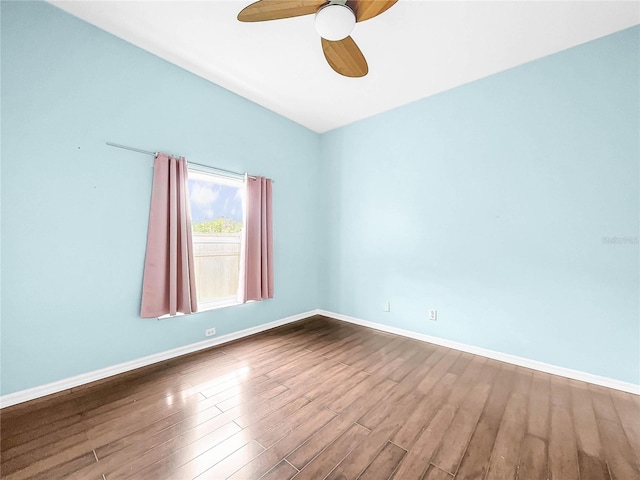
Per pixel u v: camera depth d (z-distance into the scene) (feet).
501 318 8.19
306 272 12.66
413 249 10.07
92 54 6.67
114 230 7.05
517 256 7.93
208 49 7.50
